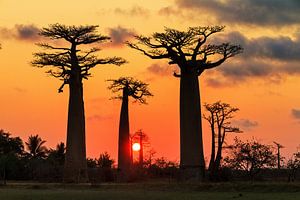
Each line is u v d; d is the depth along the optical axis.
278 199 35.66
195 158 54.97
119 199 37.97
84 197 39.69
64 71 67.75
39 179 67.38
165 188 47.59
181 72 56.53
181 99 56.09
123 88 69.56
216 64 56.66
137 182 58.62
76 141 66.00
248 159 54.88
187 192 43.97
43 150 99.25
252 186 43.91
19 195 41.81
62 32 68.19
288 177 54.03
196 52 56.31
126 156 67.25
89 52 69.31
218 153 60.41
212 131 62.69
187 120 55.47
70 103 67.12
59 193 44.16
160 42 56.62
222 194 41.16
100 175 67.31
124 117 68.69
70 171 64.56
